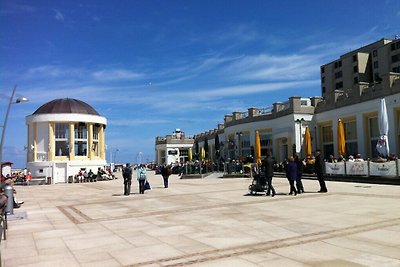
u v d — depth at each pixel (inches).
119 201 735.1
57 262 297.7
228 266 264.1
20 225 486.6
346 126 1275.8
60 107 1882.4
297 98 1445.6
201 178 1466.5
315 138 1439.5
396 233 338.0
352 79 3654.0
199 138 2723.9
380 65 3427.7
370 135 1169.4
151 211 561.9
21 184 1653.5
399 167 822.5
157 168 2354.8
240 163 1423.5
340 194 663.8
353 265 252.8
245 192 791.1
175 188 995.9
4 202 398.6
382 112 938.7
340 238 329.1
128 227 435.8
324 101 1400.1
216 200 660.7
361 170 927.7
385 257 267.4
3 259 311.7
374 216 425.4
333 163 1024.2
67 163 1835.6
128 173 872.3
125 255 308.8
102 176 1797.5
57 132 1883.6
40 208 676.7
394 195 611.5
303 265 257.6
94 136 1993.1
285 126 1499.8
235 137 1829.5
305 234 352.2
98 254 316.5
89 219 513.7
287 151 1504.7
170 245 334.0
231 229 390.9
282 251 296.0
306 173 1163.9
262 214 479.8
